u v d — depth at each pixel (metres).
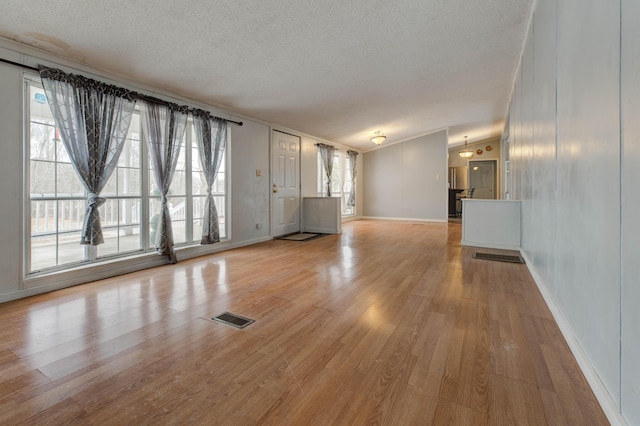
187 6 2.24
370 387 1.31
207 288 2.67
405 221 8.56
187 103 3.85
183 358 1.56
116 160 2.97
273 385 1.33
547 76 2.29
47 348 1.66
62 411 1.18
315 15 2.54
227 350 1.63
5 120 2.34
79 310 2.18
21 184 2.44
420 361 1.51
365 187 9.48
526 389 1.29
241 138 4.75
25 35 2.32
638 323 0.96
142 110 3.35
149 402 1.23
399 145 8.88
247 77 3.49
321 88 4.11
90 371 1.45
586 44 1.46
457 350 1.61
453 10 2.71
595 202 1.34
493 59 3.83
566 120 1.79
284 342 1.72
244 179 4.81
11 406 1.21
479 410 1.17
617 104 1.14
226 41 2.74
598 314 1.28
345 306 2.24
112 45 2.57
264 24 2.57
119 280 2.91
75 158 2.68
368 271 3.22
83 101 2.73
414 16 2.72
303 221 6.47
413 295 2.47
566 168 1.78
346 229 6.82
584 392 1.27
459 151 10.42
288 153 5.99
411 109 5.73
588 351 1.39
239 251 4.34
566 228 1.78
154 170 3.40
